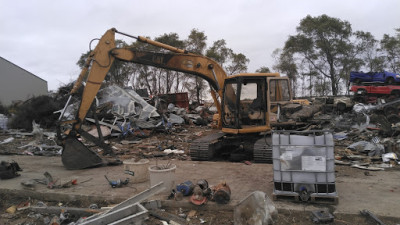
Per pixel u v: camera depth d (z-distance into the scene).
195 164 8.30
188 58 9.53
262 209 4.25
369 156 9.06
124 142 14.10
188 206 5.21
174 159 10.06
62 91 20.59
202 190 5.30
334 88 43.66
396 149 9.37
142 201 5.24
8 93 34.44
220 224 4.64
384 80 26.78
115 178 7.03
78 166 8.12
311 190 4.99
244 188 5.94
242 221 4.38
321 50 43.00
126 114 16.62
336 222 4.48
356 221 4.48
